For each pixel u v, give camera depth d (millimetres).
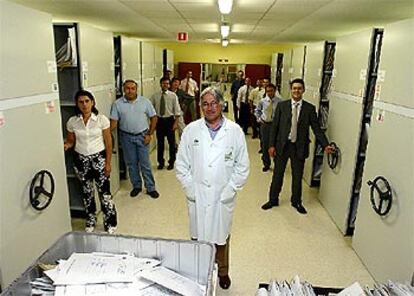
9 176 2230
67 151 3729
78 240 1567
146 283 1327
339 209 3801
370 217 2998
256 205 4426
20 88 2324
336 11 3764
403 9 3566
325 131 4633
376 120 2936
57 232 2891
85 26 3598
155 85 7152
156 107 5676
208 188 2406
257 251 3309
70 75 3646
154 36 7824
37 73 2535
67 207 3066
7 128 2197
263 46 11477
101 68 4098
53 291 1287
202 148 2385
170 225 3783
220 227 2506
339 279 2900
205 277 1475
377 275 2811
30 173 2473
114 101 4543
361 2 3229
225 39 8422
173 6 3688
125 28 5973
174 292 1303
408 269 2318
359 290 1629
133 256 1509
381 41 3020
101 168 3404
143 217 3979
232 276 2895
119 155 5004
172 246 1505
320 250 3359
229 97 11523
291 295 1511
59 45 3533
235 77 11406
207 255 1477
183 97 7500
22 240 2393
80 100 3236
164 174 5633
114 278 1322
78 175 3455
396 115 2572
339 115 3910
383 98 2812
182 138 2508
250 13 4109
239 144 2439
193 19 4742
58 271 1353
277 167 4203
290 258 3201
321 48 4719
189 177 2484
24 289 1279
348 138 3605
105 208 3506
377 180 2811
